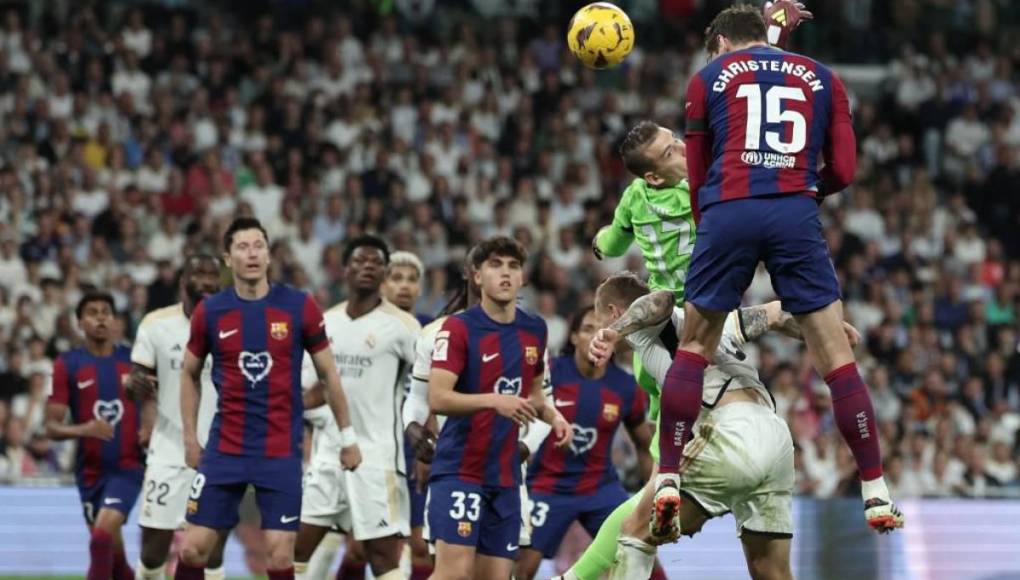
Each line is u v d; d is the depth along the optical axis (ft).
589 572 52.80
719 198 43.57
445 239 134.00
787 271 43.68
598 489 70.33
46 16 149.28
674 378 44.29
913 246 147.84
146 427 74.02
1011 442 123.85
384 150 141.49
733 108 43.83
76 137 136.87
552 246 137.18
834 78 44.80
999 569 95.04
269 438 62.90
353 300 71.00
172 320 71.77
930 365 130.00
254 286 63.31
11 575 87.45
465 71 155.63
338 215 134.10
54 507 88.89
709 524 91.76
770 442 47.16
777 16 49.88
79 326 76.38
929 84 168.35
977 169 161.48
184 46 149.89
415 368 63.41
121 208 127.95
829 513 92.73
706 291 43.83
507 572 59.21
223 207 133.49
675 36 169.17
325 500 70.79
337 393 64.18
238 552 88.38
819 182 44.75
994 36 179.11
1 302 117.39
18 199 127.65
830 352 44.01
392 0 169.37
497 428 58.13
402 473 70.69
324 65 154.40
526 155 149.18
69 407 75.66
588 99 159.33
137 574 73.67
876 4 182.39
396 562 70.54
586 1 171.53
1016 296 142.82
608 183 149.18
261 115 143.54
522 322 59.41
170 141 138.92
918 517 94.73
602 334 46.47
